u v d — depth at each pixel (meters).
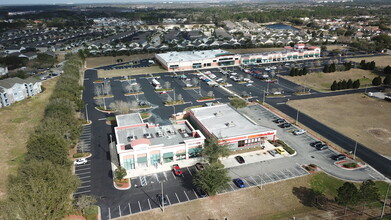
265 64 187.38
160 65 187.88
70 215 58.09
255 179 69.75
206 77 158.25
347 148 83.19
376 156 78.94
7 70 168.50
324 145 83.25
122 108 104.06
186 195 64.38
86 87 144.25
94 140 89.50
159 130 85.38
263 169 73.75
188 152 78.88
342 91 134.50
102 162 77.50
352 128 95.69
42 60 186.00
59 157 66.12
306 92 132.38
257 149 83.62
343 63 183.00
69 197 60.72
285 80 152.38
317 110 111.44
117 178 69.44
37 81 139.00
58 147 66.69
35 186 52.44
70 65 160.25
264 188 66.38
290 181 68.69
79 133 87.12
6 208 49.25
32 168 56.59
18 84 126.62
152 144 77.75
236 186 67.25
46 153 64.56
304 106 115.81
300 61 194.62
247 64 186.75
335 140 87.75
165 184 68.38
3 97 118.19
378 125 97.75
